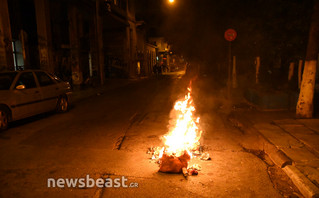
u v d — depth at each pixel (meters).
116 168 4.33
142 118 8.34
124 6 29.19
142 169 4.29
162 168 4.14
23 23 14.95
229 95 11.65
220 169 4.31
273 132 6.20
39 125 7.47
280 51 11.77
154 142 5.76
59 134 6.47
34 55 15.74
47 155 4.95
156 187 3.67
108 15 23.23
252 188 3.67
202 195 3.46
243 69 17.58
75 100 12.90
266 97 8.89
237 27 13.17
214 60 22.44
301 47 11.02
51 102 8.70
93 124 7.57
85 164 4.50
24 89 7.57
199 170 4.26
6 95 6.93
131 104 11.41
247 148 5.40
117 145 5.57
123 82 25.41
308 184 3.57
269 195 3.49
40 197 3.39
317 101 8.78
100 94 15.63
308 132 6.01
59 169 4.29
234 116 8.45
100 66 21.77
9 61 11.59
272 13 10.24
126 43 30.17
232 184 3.78
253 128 6.80
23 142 5.79
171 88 18.84
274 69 13.47
